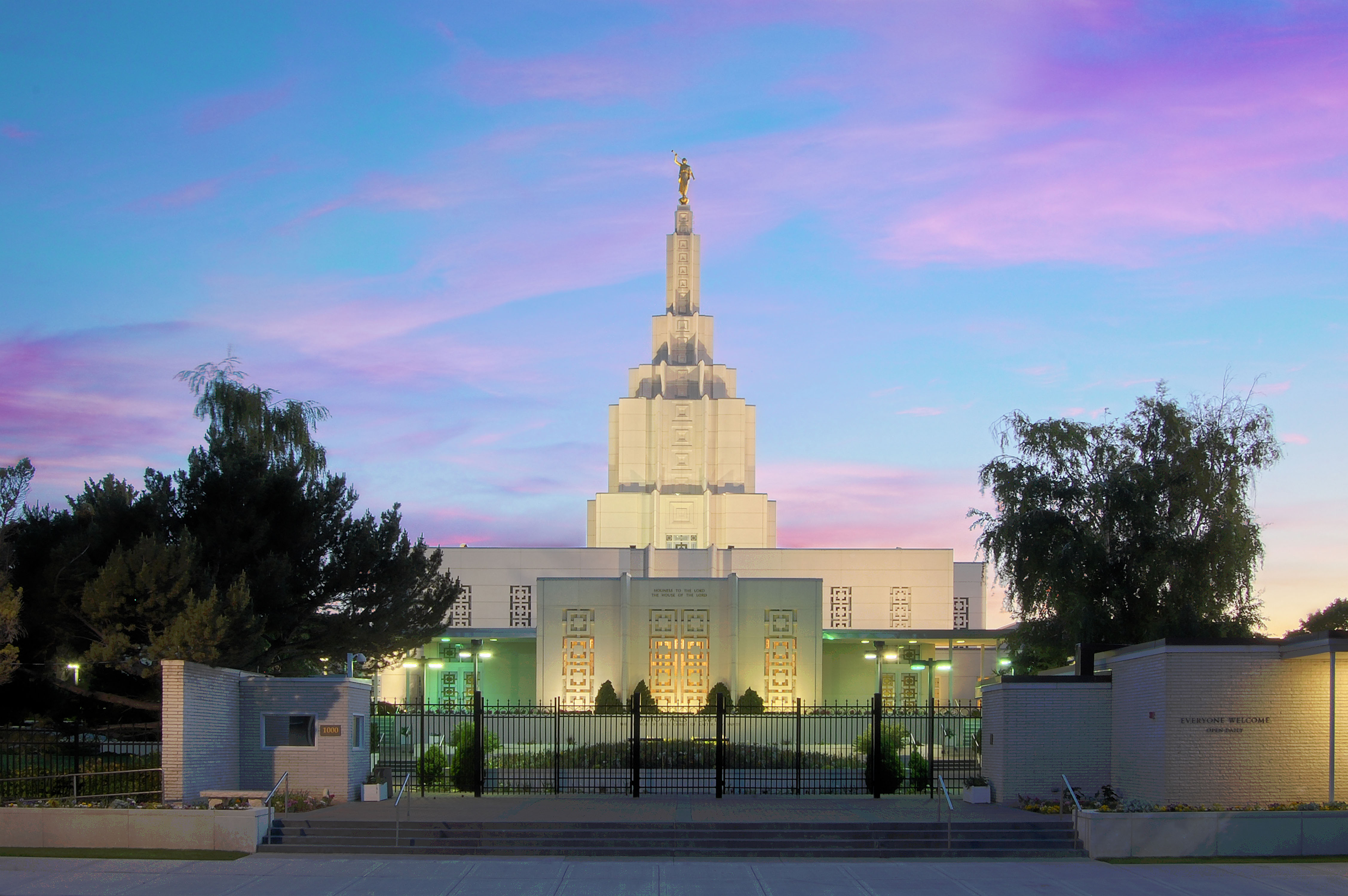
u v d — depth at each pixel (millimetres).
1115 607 46625
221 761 31203
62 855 25344
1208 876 24078
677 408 95938
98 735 38000
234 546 37562
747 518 93125
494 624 80438
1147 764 29766
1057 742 32062
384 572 41188
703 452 94625
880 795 34594
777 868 24859
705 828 27609
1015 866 25188
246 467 38688
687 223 101938
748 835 27406
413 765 37688
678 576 81750
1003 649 62750
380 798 33406
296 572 39656
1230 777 28531
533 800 33594
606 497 93875
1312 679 28891
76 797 28031
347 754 32594
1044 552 48438
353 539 40312
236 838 26234
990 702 33375
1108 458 49438
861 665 76375
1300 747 28641
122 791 29812
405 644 42500
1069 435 49500
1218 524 46406
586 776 39031
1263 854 26484
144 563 32250
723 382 97375
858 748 44031
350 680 32875
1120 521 47656
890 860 26062
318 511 40469
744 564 82250
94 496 36875
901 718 37344
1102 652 33812
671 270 101000
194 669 29609
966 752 45125
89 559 35344
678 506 93500
